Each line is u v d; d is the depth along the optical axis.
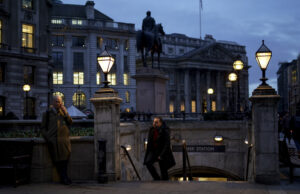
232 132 18.20
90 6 70.38
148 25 19.95
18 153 8.47
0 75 37.50
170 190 7.59
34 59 40.12
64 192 7.43
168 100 98.38
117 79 70.75
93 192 7.42
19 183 8.13
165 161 9.70
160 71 19.30
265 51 8.38
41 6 41.38
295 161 9.89
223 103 108.06
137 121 14.95
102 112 8.86
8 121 13.11
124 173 11.66
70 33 67.50
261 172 8.21
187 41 106.00
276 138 8.17
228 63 106.69
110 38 70.81
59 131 8.24
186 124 18.56
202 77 105.62
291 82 81.31
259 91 8.30
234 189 7.60
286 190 7.43
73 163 9.05
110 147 8.76
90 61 68.31
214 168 18.23
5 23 37.69
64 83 67.06
